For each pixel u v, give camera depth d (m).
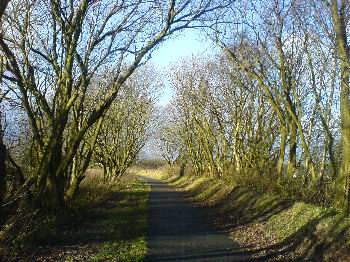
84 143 21.20
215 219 20.83
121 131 39.91
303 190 18.56
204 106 36.97
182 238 15.41
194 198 32.44
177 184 50.25
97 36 15.88
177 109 48.25
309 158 19.25
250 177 25.78
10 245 11.02
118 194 30.62
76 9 15.56
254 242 14.88
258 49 22.08
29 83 14.14
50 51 15.84
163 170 71.00
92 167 39.91
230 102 32.69
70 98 14.15
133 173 59.62
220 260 12.05
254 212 19.66
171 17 15.31
